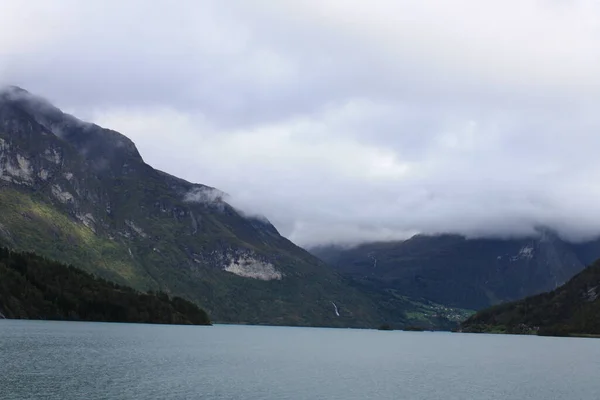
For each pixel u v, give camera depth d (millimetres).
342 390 112000
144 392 101312
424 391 114375
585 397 111500
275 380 123125
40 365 129625
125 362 145000
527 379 138625
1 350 157875
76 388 102250
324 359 187875
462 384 126750
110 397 95750
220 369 140000
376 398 104312
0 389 98375
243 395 102188
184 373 128375
